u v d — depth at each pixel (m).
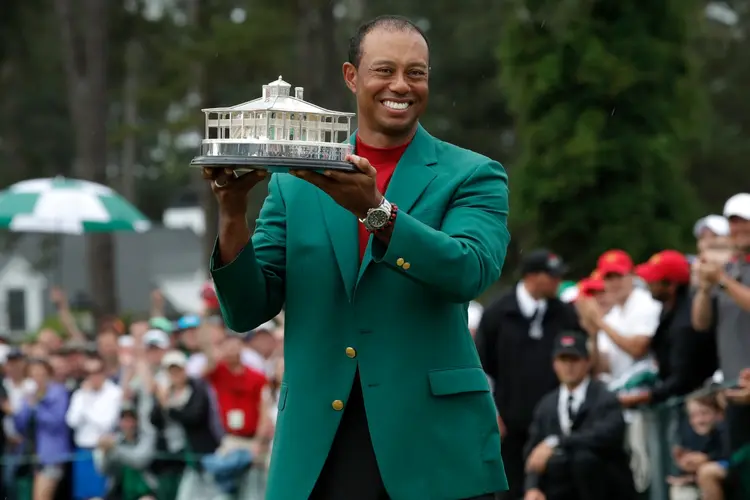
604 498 22.00
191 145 132.75
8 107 114.88
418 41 11.12
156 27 90.19
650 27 40.34
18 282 147.88
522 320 25.02
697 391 21.48
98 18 83.12
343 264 11.03
